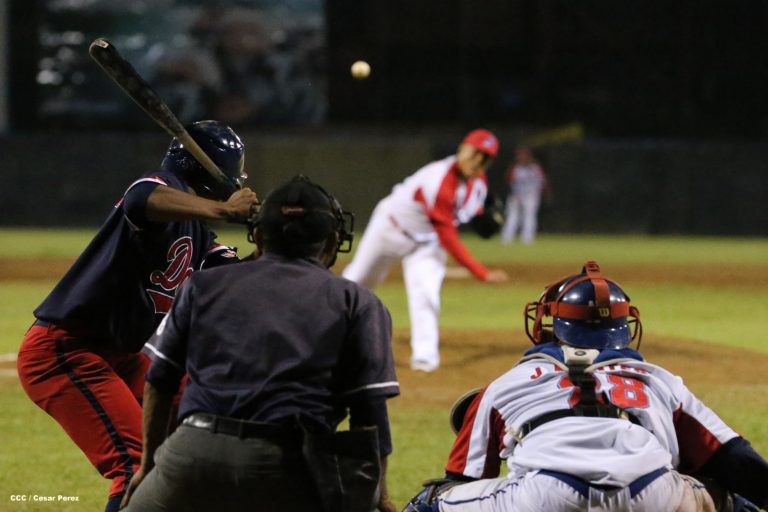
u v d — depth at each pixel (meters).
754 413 22.72
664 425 10.45
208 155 13.17
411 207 26.41
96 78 95.44
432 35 101.69
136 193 12.02
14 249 67.50
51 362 12.63
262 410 9.42
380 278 27.42
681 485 10.23
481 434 10.90
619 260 65.69
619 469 9.95
